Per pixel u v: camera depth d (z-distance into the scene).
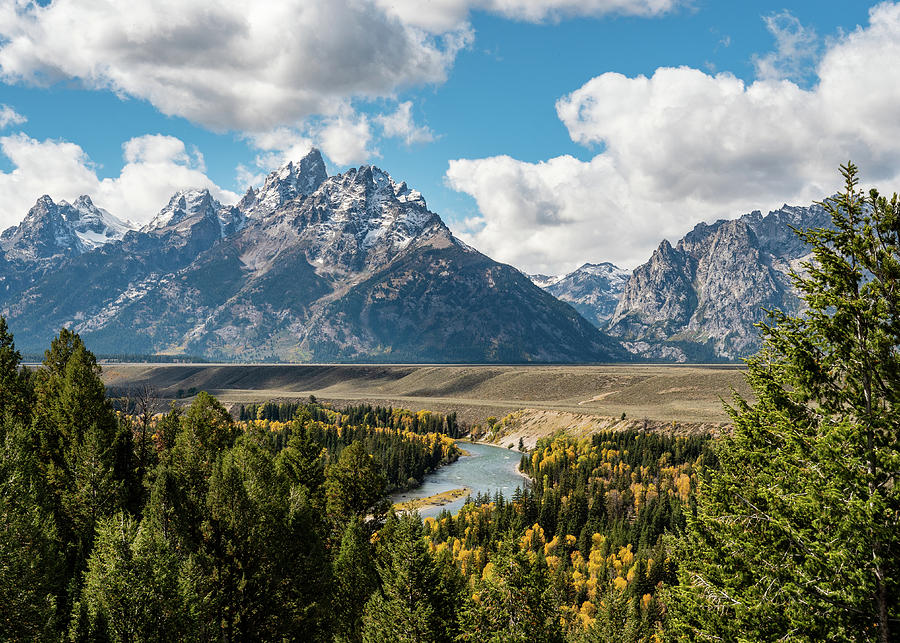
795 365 17.84
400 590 30.44
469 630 27.47
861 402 16.86
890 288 16.66
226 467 33.16
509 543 28.02
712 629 18.27
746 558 18.31
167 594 26.55
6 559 27.92
